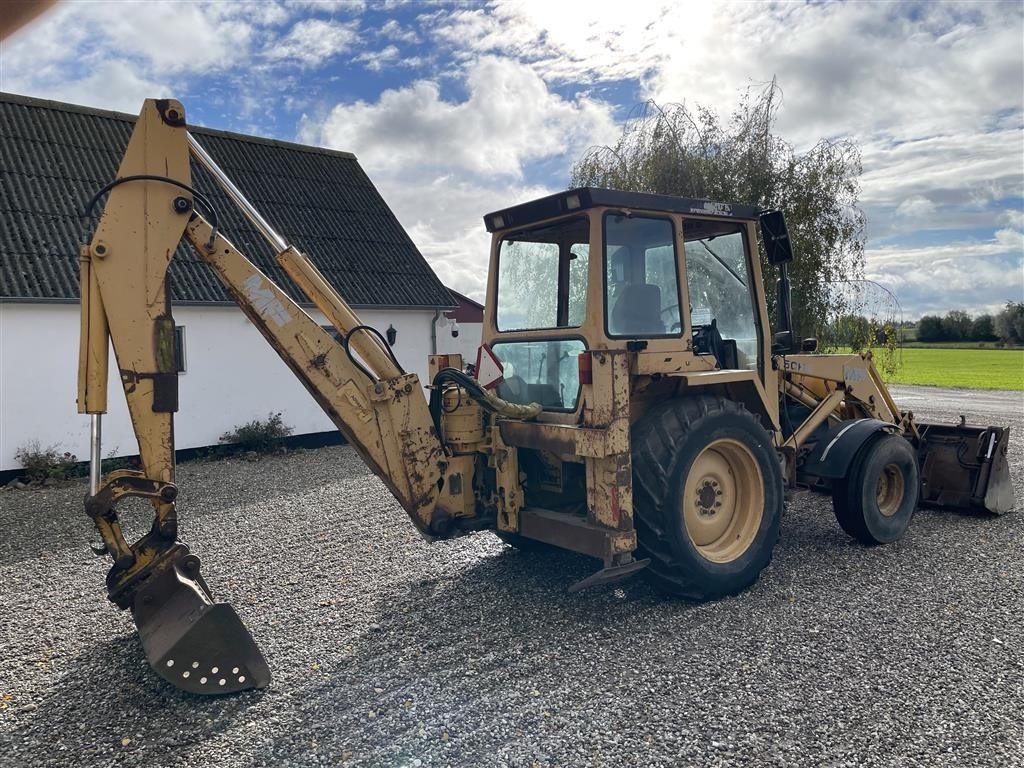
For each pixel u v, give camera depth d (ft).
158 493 10.57
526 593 13.82
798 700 9.38
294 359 12.07
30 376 29.55
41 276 29.84
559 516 13.07
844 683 9.80
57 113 37.91
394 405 12.66
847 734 8.57
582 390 12.42
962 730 8.59
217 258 11.48
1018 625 11.68
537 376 14.03
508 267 14.87
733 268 14.94
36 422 29.73
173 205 10.89
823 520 18.80
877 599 12.96
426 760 8.29
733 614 12.41
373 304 38.27
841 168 37.32
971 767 7.88
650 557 12.69
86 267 10.57
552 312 13.93
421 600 13.65
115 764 8.49
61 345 30.22
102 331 10.61
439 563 15.97
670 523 12.46
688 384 12.96
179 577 10.42
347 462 31.89
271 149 45.42
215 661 9.95
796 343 15.65
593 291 12.46
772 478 13.89
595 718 9.08
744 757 8.16
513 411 13.05
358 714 9.39
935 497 19.40
